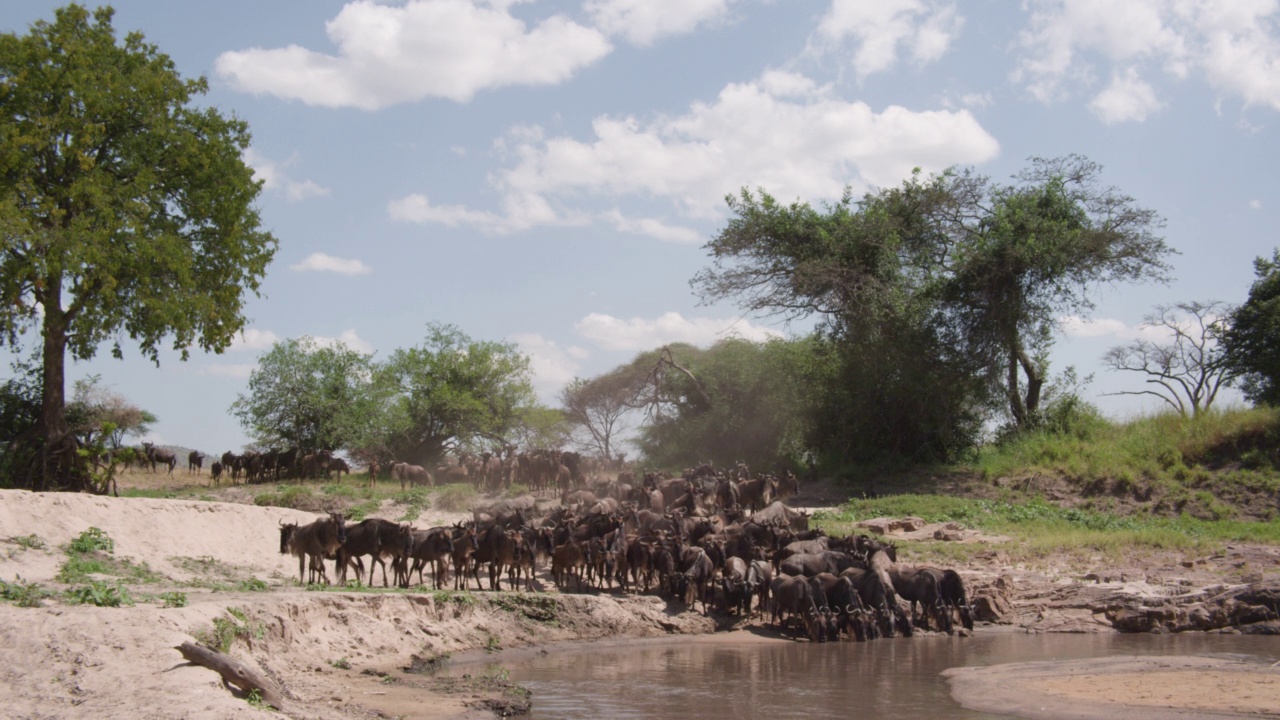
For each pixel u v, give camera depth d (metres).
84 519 22.47
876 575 21.95
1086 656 18.91
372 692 14.94
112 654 12.23
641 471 51.00
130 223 30.88
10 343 31.09
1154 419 41.22
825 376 43.94
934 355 41.94
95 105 31.17
